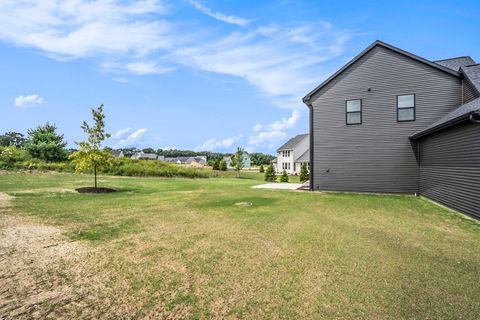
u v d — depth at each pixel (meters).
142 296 3.34
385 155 12.86
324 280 3.77
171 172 24.86
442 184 9.72
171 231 6.18
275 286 3.60
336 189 13.70
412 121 12.42
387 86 12.86
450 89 11.88
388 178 12.78
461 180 8.29
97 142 13.21
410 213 8.29
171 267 4.19
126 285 3.61
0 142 76.75
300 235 5.90
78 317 2.90
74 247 5.05
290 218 7.55
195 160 94.31
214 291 3.46
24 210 8.23
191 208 8.98
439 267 4.24
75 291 3.45
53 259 4.47
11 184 14.45
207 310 3.05
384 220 7.36
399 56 12.67
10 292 3.40
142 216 7.74
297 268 4.17
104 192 12.80
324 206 9.42
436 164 10.27
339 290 3.49
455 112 9.80
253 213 8.21
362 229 6.42
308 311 3.03
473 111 6.78
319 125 14.09
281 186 16.66
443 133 9.62
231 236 5.81
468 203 7.87
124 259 4.50
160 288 3.54
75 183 15.63
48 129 29.41
